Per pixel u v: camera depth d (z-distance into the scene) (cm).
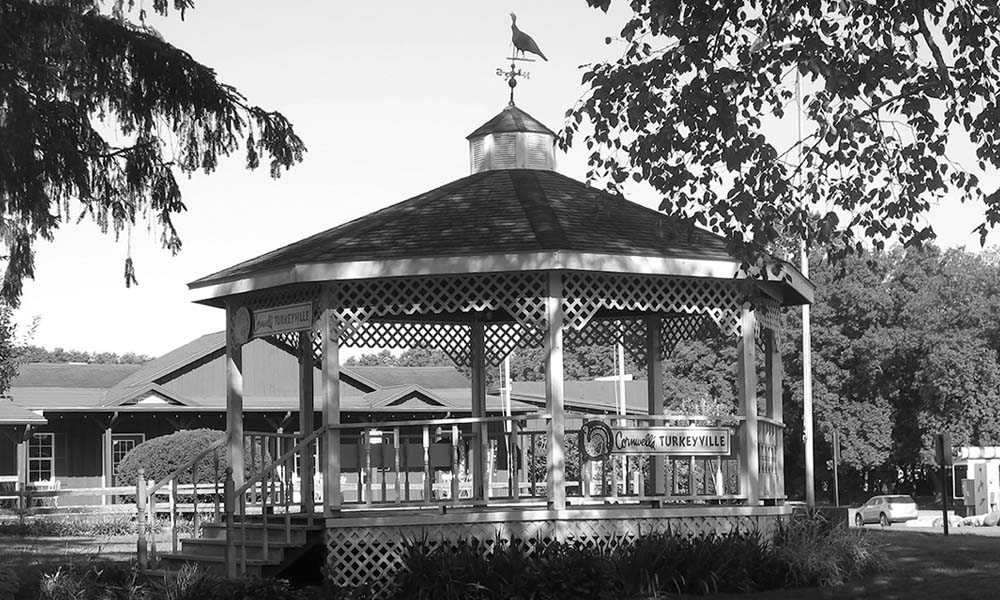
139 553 1578
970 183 1462
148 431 4472
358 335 1823
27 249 1797
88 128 1684
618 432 1541
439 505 1495
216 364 4756
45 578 1409
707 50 1347
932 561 1691
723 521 1570
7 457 4256
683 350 6462
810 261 6322
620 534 1511
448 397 5359
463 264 1463
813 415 6275
